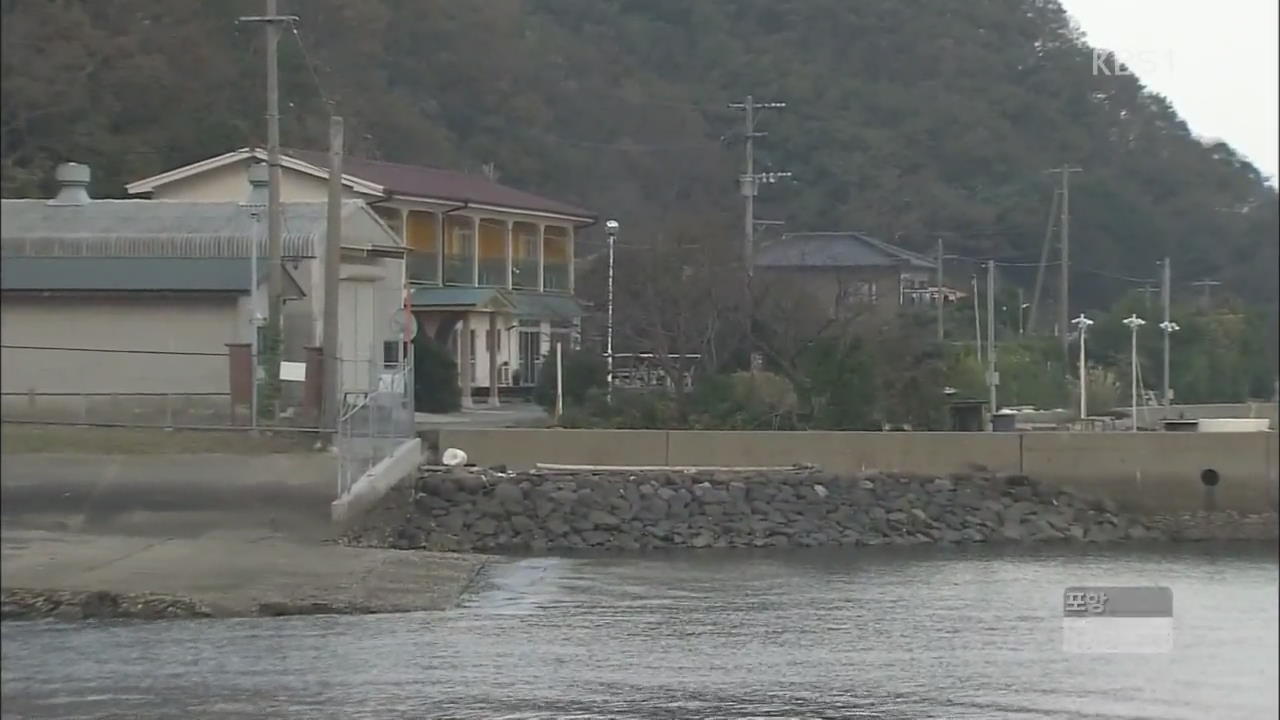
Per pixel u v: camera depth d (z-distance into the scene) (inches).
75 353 2495.1
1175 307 4397.1
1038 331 4227.4
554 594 2106.3
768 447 3260.3
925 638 1824.6
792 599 2176.4
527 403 4387.3
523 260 4822.8
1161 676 1622.8
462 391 4239.7
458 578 2148.1
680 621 1894.7
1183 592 2373.3
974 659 1683.1
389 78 4394.7
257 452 2293.3
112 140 2957.7
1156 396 4350.4
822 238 4077.3
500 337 4606.3
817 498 3137.3
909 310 3922.2
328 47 3740.2
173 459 2161.7
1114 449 3304.6
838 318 3678.6
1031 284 4254.4
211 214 2989.7
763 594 2236.7
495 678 1448.1
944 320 4035.4
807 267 3971.5
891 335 3649.1
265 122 3294.8
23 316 2407.7
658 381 3964.1
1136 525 3253.0
